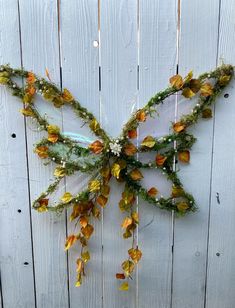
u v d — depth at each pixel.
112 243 1.05
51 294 1.09
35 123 0.97
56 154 0.97
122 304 1.09
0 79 0.93
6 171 1.00
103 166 0.96
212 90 0.93
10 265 1.07
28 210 1.03
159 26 0.92
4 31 0.92
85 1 0.91
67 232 1.04
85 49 0.93
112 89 0.95
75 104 0.94
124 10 0.91
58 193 1.01
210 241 1.05
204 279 1.07
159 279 1.07
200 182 1.00
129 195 0.99
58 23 0.92
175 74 0.94
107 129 0.97
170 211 1.02
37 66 0.94
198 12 0.91
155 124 0.96
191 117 0.94
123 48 0.93
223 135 0.98
